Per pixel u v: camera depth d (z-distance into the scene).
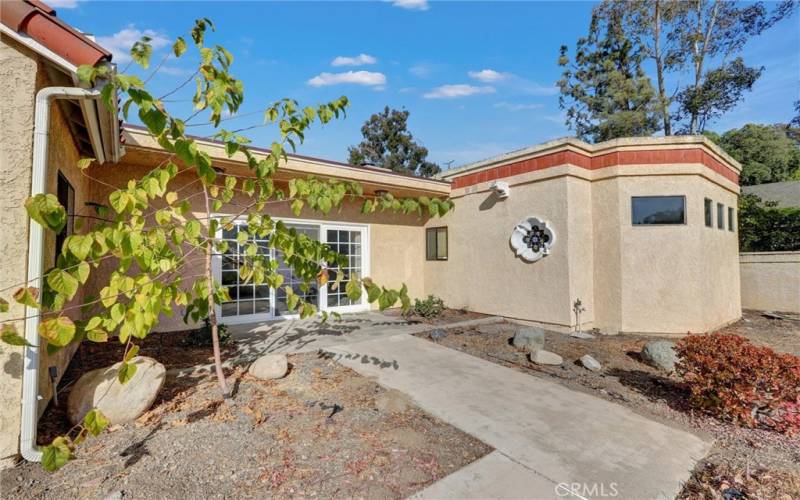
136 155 6.23
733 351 4.08
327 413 3.82
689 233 7.81
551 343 7.14
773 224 12.80
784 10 16.95
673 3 19.78
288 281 8.98
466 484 2.73
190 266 7.30
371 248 10.50
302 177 8.17
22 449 2.76
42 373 3.32
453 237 10.81
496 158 9.52
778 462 3.20
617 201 8.16
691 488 2.81
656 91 20.34
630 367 5.74
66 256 2.99
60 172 3.88
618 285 8.12
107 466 2.77
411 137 36.81
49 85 3.25
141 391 3.53
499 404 4.23
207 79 3.63
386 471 2.86
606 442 3.44
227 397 4.01
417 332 7.65
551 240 8.27
